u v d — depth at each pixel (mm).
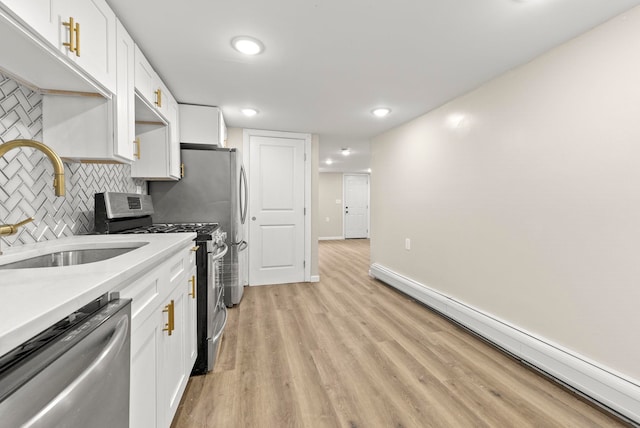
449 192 2584
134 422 879
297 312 2723
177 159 2488
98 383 589
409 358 1908
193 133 2619
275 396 1527
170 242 1263
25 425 412
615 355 1422
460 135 2447
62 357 507
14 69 1062
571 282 1608
